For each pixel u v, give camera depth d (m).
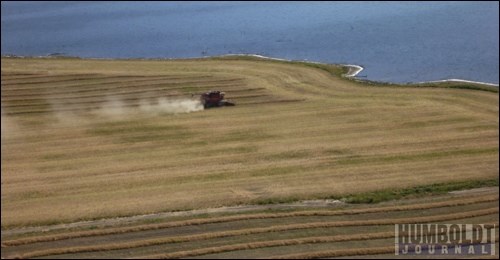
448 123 77.81
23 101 88.88
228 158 67.50
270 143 71.88
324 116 81.19
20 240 50.16
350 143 71.69
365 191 59.62
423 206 56.28
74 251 49.00
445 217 54.50
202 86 96.00
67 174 63.88
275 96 90.81
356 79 101.31
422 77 108.38
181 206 56.50
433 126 76.88
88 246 49.62
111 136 74.69
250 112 83.50
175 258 48.25
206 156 68.19
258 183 61.38
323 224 52.97
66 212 55.41
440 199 58.06
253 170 64.44
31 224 53.31
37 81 98.19
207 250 49.06
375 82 98.81
